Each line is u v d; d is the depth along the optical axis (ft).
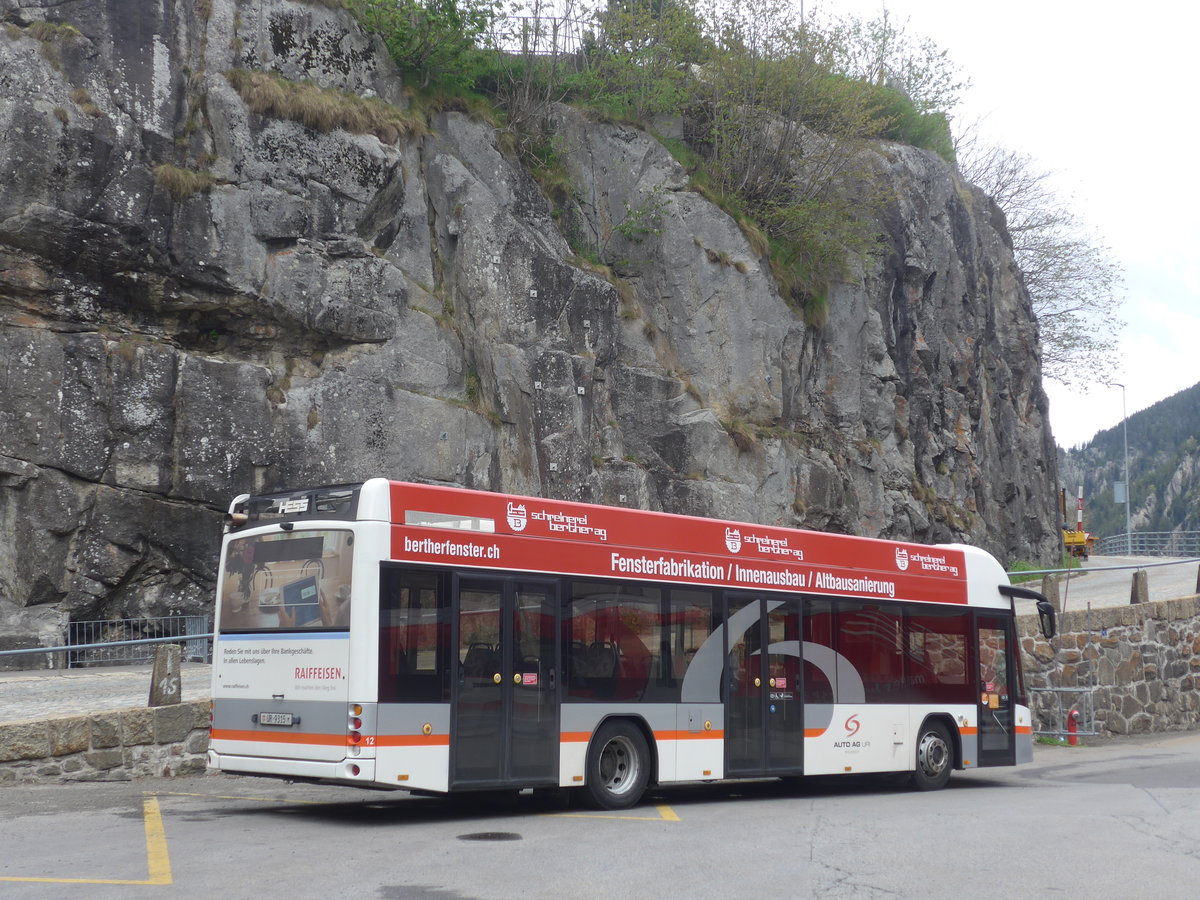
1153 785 48.83
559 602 39.19
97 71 71.77
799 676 46.19
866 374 117.60
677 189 102.32
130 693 54.70
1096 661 73.87
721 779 43.06
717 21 111.65
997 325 161.99
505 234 88.07
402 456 78.89
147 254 72.43
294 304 76.69
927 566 52.42
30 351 69.00
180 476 72.18
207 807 39.37
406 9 87.61
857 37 143.84
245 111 76.48
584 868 27.99
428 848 30.71
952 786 52.06
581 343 90.43
